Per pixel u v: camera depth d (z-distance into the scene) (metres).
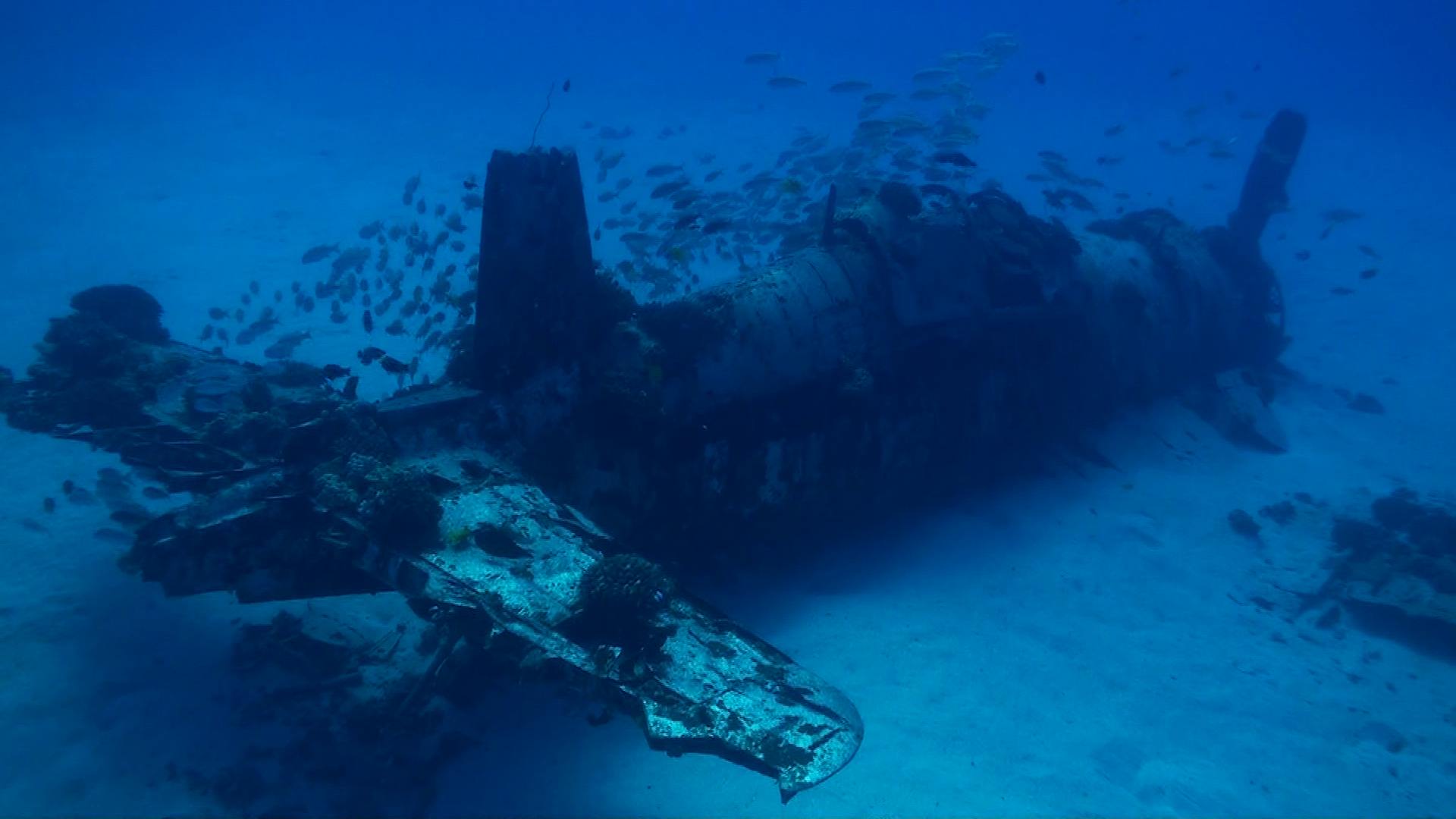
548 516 7.02
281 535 6.75
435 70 66.81
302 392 9.46
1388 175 49.69
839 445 10.52
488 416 7.96
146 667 8.16
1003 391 12.37
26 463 11.88
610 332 8.98
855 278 10.70
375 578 6.94
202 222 24.31
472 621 5.81
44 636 8.39
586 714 8.05
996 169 41.16
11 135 33.03
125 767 6.99
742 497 9.78
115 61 58.72
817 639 9.42
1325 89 101.75
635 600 5.87
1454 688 9.78
